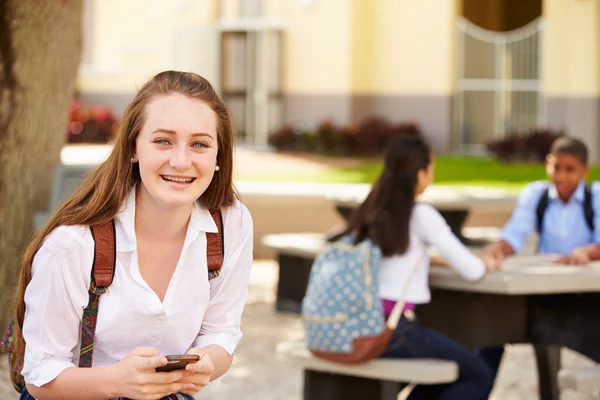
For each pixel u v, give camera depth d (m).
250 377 6.59
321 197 11.69
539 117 22.14
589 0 20.64
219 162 2.88
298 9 22.77
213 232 2.88
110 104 24.42
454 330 5.60
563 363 7.03
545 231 6.19
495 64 22.50
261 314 8.66
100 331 2.80
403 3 22.42
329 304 4.89
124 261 2.77
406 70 22.45
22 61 7.23
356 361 4.84
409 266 4.96
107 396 2.69
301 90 22.84
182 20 23.72
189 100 2.72
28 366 2.76
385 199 4.96
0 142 7.07
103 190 2.74
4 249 7.07
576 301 5.37
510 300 5.46
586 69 20.78
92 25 24.62
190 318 2.89
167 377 2.68
